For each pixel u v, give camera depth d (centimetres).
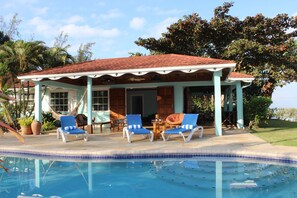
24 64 2116
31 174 849
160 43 3428
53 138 1444
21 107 2181
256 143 1120
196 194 656
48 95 2306
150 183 750
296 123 2477
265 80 3253
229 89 2314
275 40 3244
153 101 2891
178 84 2034
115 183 756
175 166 912
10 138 1473
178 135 1457
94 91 2197
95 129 1989
